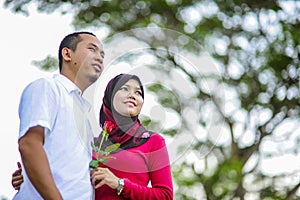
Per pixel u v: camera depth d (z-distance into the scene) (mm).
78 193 3527
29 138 3352
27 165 3309
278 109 11641
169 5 10914
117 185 3699
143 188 3762
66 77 3684
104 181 3674
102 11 10656
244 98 11547
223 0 11242
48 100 3471
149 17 10859
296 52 11516
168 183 3844
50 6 9922
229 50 11383
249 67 11508
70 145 3531
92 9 10641
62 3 10062
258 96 11547
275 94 11602
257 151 11500
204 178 11062
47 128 3420
